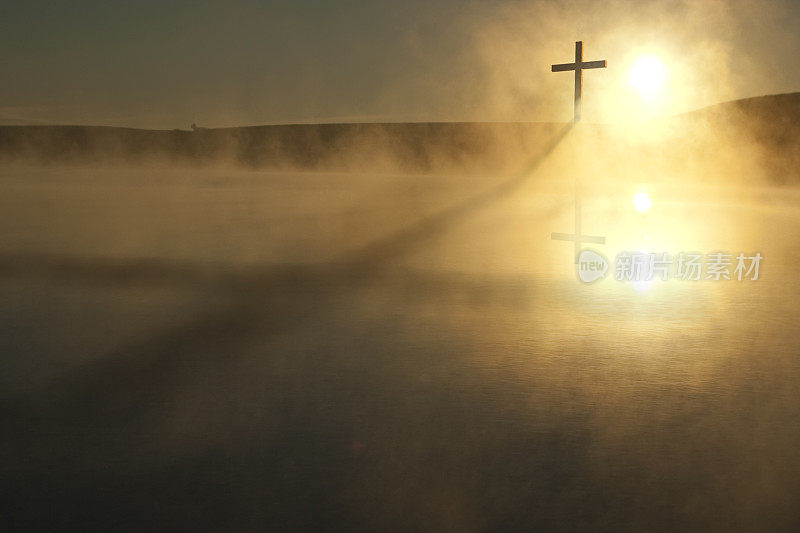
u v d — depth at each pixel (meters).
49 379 4.87
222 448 3.75
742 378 4.82
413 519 3.01
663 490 3.25
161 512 3.10
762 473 3.41
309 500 3.19
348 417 4.15
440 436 3.86
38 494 3.28
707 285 8.09
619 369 5.01
